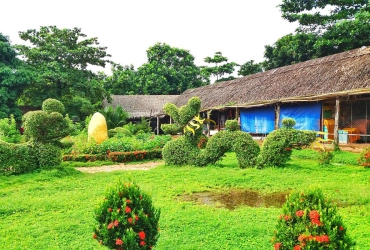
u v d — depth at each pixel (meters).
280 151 11.43
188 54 50.69
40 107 33.94
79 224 6.09
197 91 35.59
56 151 11.56
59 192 8.74
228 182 9.54
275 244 4.03
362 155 11.76
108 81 45.06
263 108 21.84
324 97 16.12
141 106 38.97
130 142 16.91
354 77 16.38
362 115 17.67
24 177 10.48
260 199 7.96
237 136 12.01
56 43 32.25
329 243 3.61
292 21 30.08
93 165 14.26
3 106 27.58
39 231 5.77
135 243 4.11
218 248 4.99
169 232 5.62
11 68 28.89
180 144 12.59
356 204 7.23
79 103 31.06
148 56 50.50
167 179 10.08
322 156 12.18
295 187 8.86
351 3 28.28
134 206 4.39
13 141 17.89
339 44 26.50
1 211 6.91
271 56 35.66
